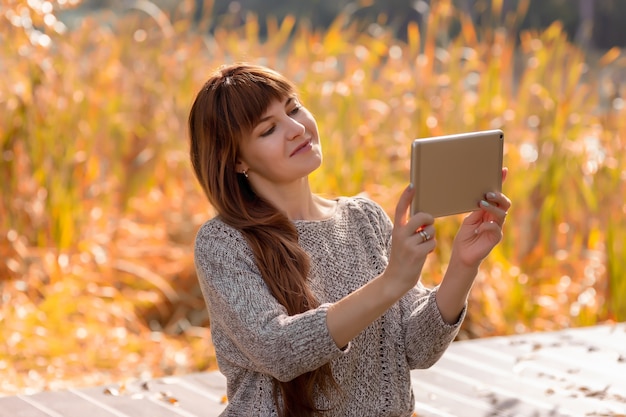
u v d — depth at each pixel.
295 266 2.12
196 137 2.21
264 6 10.76
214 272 2.12
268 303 2.05
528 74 5.72
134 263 5.38
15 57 5.32
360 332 2.02
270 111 2.15
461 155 2.05
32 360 4.39
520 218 5.31
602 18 8.59
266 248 2.11
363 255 2.29
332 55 6.02
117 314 4.92
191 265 5.32
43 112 5.30
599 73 5.80
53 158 5.30
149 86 6.13
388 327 2.27
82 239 5.36
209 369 4.52
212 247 2.13
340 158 5.35
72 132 5.48
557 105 5.45
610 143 5.31
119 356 4.55
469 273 2.18
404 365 2.28
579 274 5.24
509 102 5.68
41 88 5.30
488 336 4.82
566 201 5.39
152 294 5.20
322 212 2.34
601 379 3.53
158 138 6.00
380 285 1.93
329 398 2.17
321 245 2.23
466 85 5.79
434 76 5.63
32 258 5.09
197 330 4.98
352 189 5.28
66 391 3.39
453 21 8.02
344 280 2.22
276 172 2.17
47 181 5.24
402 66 5.93
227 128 2.14
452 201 2.06
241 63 2.23
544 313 5.02
